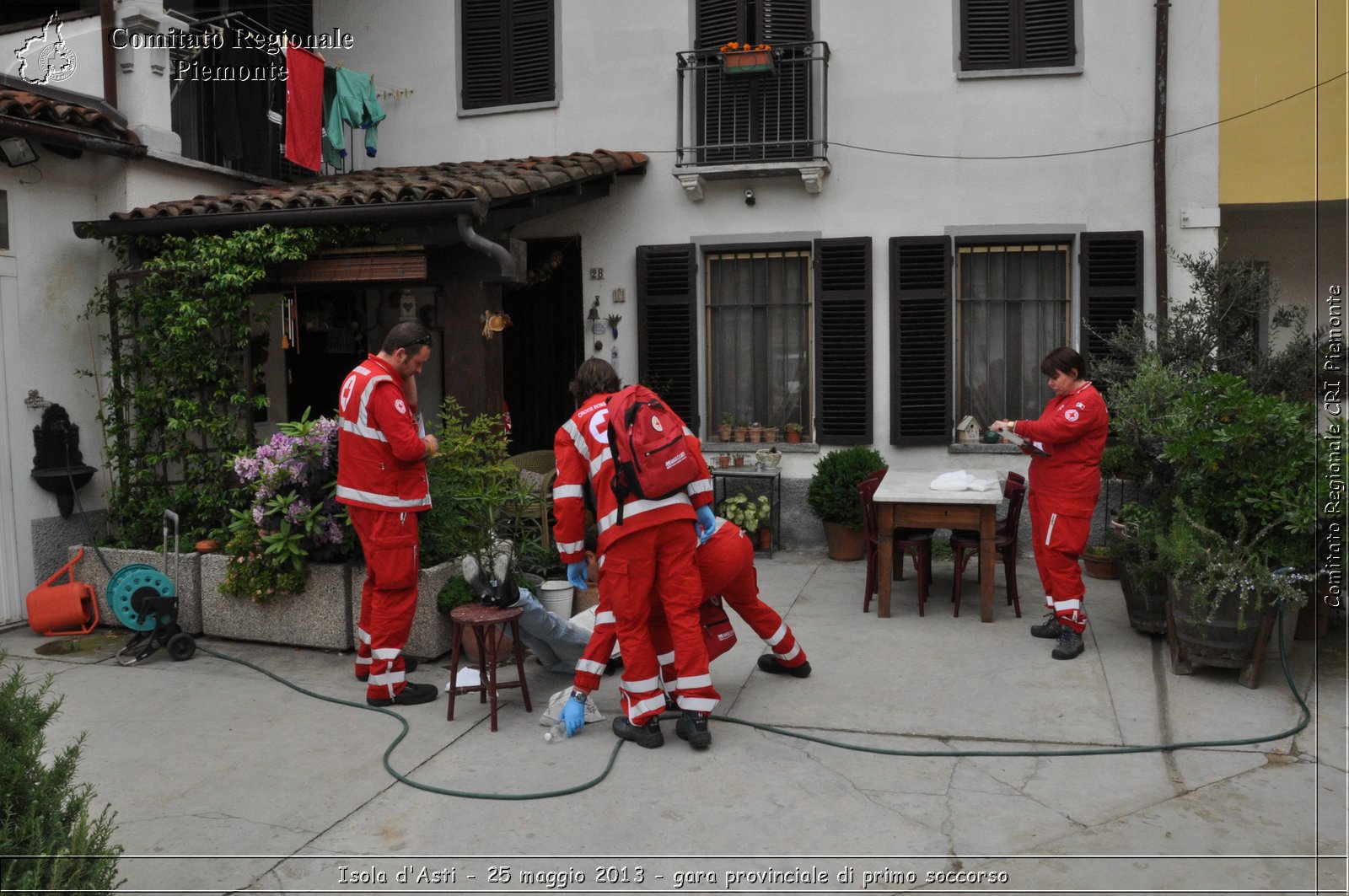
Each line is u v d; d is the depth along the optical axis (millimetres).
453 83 9492
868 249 8375
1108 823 3725
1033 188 8180
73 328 7062
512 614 4750
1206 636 5113
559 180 7562
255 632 6184
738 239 8719
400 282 7102
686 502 4512
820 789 4043
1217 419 5332
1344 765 4195
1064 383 5535
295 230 6801
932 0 8258
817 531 8688
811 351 8758
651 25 8898
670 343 8867
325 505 5852
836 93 8484
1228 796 3924
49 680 3029
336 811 3918
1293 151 7766
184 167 7742
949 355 8328
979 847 3562
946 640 6008
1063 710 4836
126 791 4117
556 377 9406
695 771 4227
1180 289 8000
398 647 5090
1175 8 7867
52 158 6934
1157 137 7844
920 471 7359
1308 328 9141
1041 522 5699
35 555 6793
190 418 6727
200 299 6715
